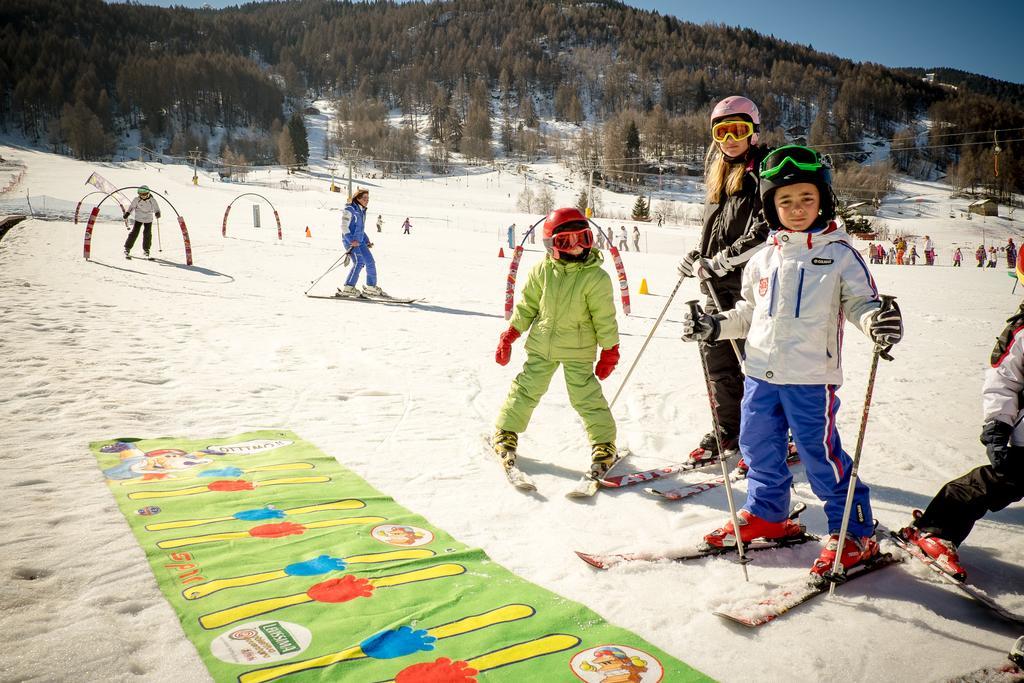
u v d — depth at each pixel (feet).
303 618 7.05
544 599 7.71
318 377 18.81
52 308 26.04
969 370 23.21
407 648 6.61
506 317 14.48
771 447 9.11
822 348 8.46
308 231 77.30
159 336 22.72
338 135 529.45
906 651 6.97
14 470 10.85
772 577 8.58
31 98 497.46
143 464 11.57
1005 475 8.09
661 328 30.96
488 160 488.44
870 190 324.39
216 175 332.80
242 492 10.54
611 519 10.30
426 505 10.50
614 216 256.11
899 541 9.08
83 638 6.44
